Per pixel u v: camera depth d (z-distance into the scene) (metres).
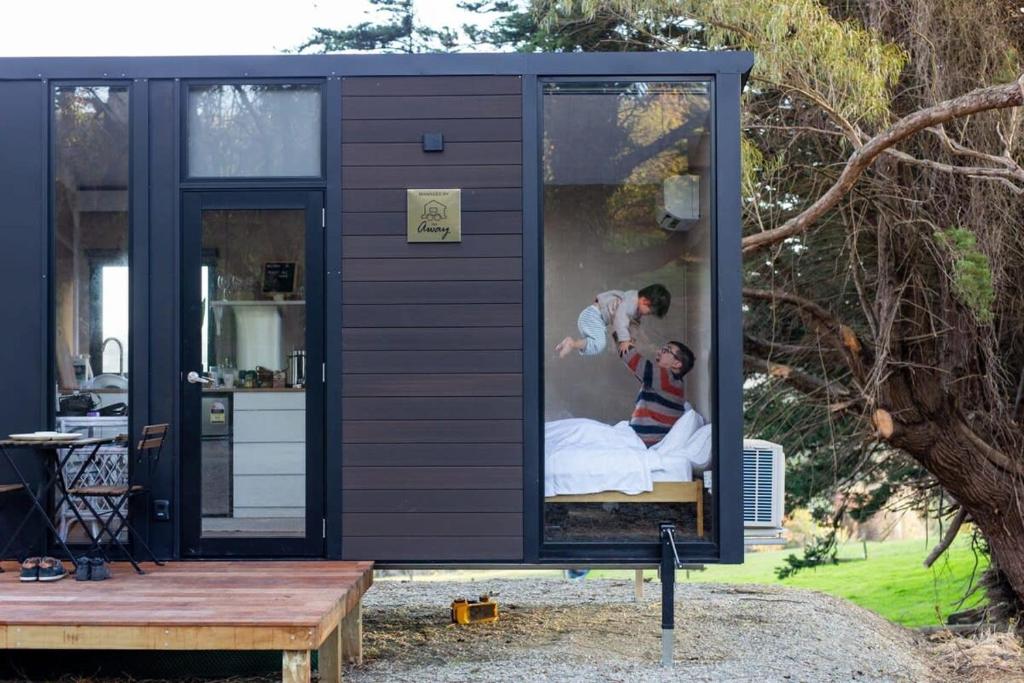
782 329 10.61
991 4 7.96
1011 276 8.26
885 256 8.61
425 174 5.12
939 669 6.36
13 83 5.16
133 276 5.11
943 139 7.42
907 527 19.05
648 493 5.21
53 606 4.21
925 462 8.91
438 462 5.08
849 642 6.25
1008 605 9.62
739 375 5.02
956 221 8.12
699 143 5.24
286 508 5.11
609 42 9.86
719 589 8.09
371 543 5.08
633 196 5.36
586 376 5.49
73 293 5.14
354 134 5.12
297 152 5.14
